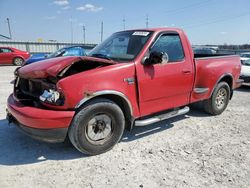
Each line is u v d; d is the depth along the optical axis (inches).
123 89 139.6
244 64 418.9
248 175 123.5
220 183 116.0
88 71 129.9
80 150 134.4
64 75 129.6
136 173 123.0
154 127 186.7
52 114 122.3
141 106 152.0
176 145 156.1
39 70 133.6
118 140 147.3
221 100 220.8
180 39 173.5
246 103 273.3
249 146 157.2
